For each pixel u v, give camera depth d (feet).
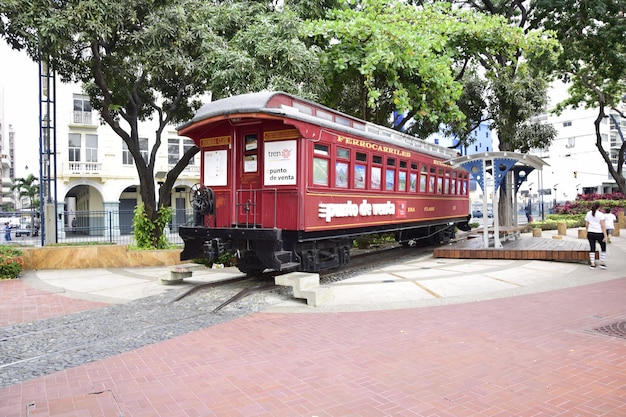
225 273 41.83
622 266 40.73
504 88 63.67
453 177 61.93
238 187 35.04
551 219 100.89
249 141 34.68
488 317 24.16
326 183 34.76
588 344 19.35
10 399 15.19
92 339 22.43
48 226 50.93
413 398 14.52
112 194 102.68
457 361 17.69
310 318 25.11
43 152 52.26
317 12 53.93
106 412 14.01
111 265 47.78
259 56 44.65
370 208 40.27
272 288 32.40
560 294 29.60
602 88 99.55
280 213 32.86
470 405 13.93
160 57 42.37
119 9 39.83
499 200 69.67
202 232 33.83
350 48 50.65
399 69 51.26
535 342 19.77
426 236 56.13
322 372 16.94
